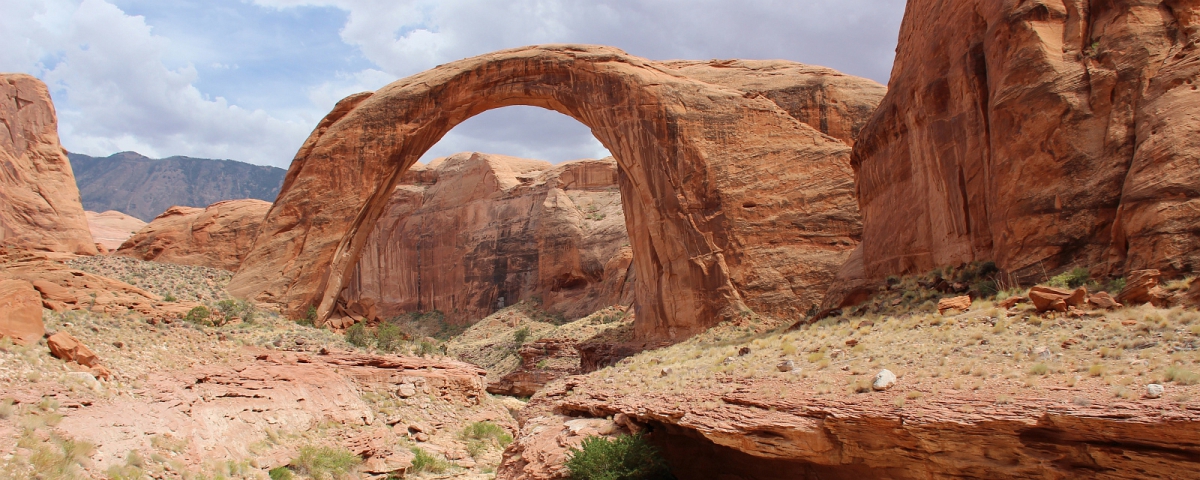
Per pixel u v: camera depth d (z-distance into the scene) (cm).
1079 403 776
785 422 987
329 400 2088
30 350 1506
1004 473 795
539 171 7775
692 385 1346
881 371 1028
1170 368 802
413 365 2530
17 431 1223
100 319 1972
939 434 841
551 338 4309
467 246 7031
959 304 1317
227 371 1964
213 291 2977
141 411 1533
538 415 1636
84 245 3334
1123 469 724
